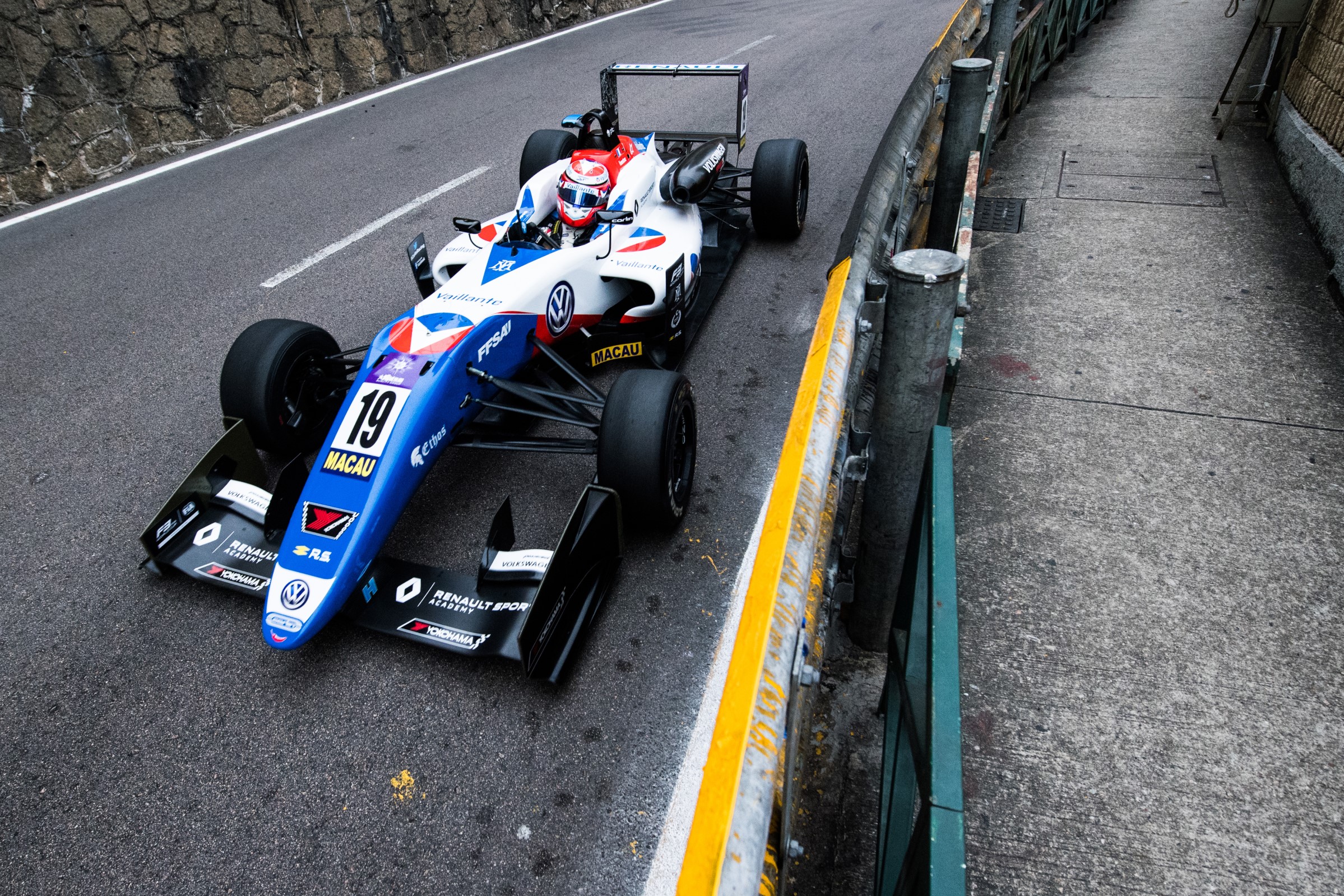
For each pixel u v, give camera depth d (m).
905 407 1.95
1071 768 2.30
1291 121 5.76
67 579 3.18
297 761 2.49
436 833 2.29
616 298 4.30
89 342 4.90
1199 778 2.25
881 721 2.34
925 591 1.62
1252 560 2.92
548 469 3.74
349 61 10.34
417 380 2.96
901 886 1.29
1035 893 2.02
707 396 4.14
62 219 6.77
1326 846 2.08
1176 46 9.32
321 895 2.15
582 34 13.87
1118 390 3.83
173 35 8.20
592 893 2.14
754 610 1.21
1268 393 3.73
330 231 6.29
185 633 2.93
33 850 2.28
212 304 5.26
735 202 5.74
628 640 2.86
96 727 2.61
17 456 3.91
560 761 2.46
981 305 4.62
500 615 2.62
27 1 7.03
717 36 13.02
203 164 7.95
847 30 12.89
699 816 0.96
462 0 12.14
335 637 2.89
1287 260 4.75
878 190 2.89
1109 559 2.97
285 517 2.97
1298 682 2.50
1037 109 7.68
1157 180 5.94
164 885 2.19
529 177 5.80
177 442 3.98
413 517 3.45
